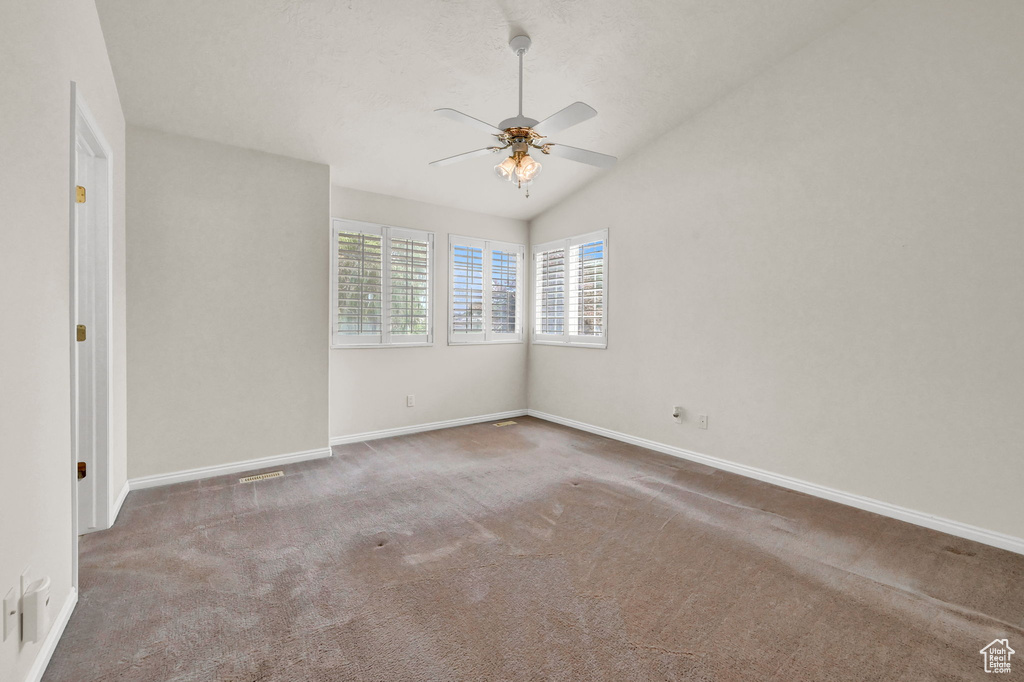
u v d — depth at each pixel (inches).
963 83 97.6
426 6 97.8
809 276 122.4
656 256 161.8
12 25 51.9
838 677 59.7
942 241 100.8
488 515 108.9
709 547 94.1
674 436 157.3
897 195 107.0
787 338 127.3
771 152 129.5
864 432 113.3
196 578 81.4
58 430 65.9
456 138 144.2
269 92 117.0
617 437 177.8
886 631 69.0
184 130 125.2
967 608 74.7
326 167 149.7
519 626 69.3
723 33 115.6
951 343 100.1
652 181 162.4
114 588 78.0
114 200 106.0
